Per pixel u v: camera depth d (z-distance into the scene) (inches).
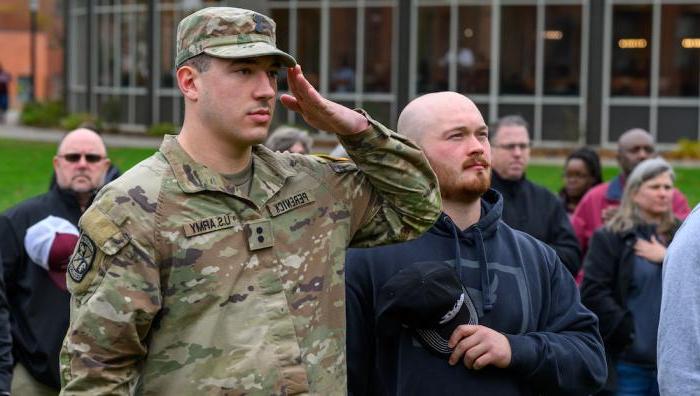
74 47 2418.8
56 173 419.5
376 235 244.2
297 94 226.8
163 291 217.3
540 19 1808.6
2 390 352.5
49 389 398.6
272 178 228.4
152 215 216.8
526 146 494.3
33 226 395.9
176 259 216.7
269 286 221.6
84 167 414.6
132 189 218.2
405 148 235.6
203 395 214.5
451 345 262.4
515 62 1827.0
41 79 3838.6
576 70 1803.6
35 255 391.9
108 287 213.8
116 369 215.8
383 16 1899.6
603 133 1798.7
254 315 218.7
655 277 430.9
